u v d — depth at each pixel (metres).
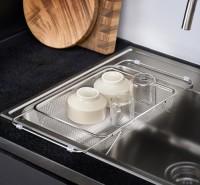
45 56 1.82
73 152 1.41
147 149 1.62
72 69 1.75
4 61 1.79
